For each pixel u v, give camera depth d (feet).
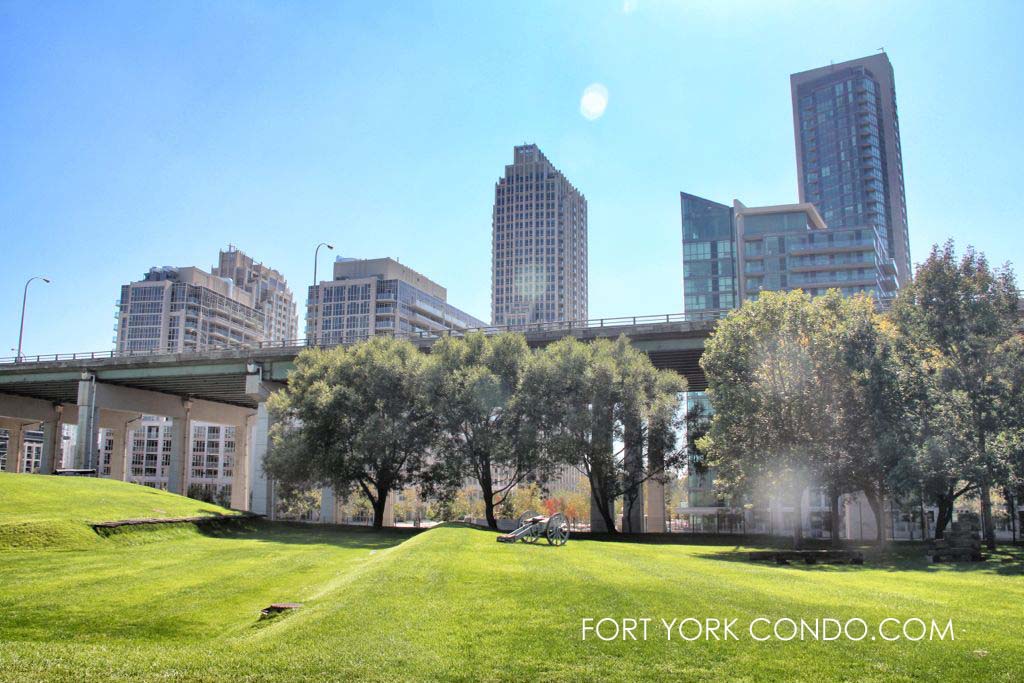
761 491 123.65
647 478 175.94
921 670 31.58
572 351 165.37
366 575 55.83
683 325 193.88
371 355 177.99
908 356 118.62
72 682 30.73
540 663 32.63
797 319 119.85
